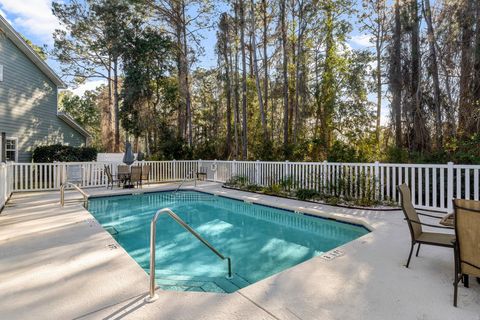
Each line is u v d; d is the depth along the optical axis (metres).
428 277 2.94
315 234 5.89
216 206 8.62
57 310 2.33
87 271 3.10
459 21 8.27
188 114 18.52
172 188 10.73
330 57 15.84
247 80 19.06
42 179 9.82
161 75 18.36
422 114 9.00
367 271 3.11
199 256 4.60
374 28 15.66
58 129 15.46
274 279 2.93
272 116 18.44
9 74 12.82
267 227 6.43
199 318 2.22
